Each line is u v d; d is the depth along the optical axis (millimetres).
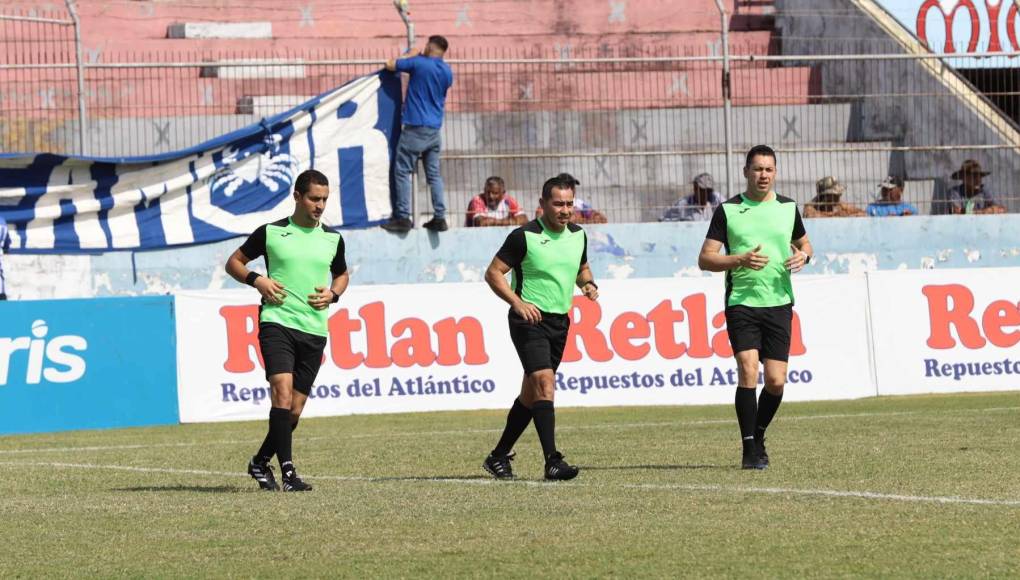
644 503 23734
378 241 60719
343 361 52344
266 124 60000
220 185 59688
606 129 71062
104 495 27500
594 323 54281
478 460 33656
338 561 18688
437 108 60594
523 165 68125
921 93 69375
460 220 66688
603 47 77125
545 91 74875
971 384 56906
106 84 70875
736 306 29703
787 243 29812
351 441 40500
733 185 68125
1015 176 70062
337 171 60719
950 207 67188
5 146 64375
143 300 50812
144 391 50531
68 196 57719
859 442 35156
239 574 17938
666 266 62656
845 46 75438
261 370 51938
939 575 16703
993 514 21500
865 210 66188
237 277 27656
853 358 56094
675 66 76250
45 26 73562
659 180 68938
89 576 18062
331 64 60062
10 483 30562
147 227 58750
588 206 64250
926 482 25906
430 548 19531
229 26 77375
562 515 22469
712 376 55156
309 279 27812
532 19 81000
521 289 28594
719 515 22000
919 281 56844
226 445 40875
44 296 57344
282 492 27156
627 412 51188
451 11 80625
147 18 77250
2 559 19641
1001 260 65062
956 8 72062
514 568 17812
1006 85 73688
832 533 19938
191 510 24438
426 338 53281
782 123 71312
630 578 17016
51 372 49188
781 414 47312
